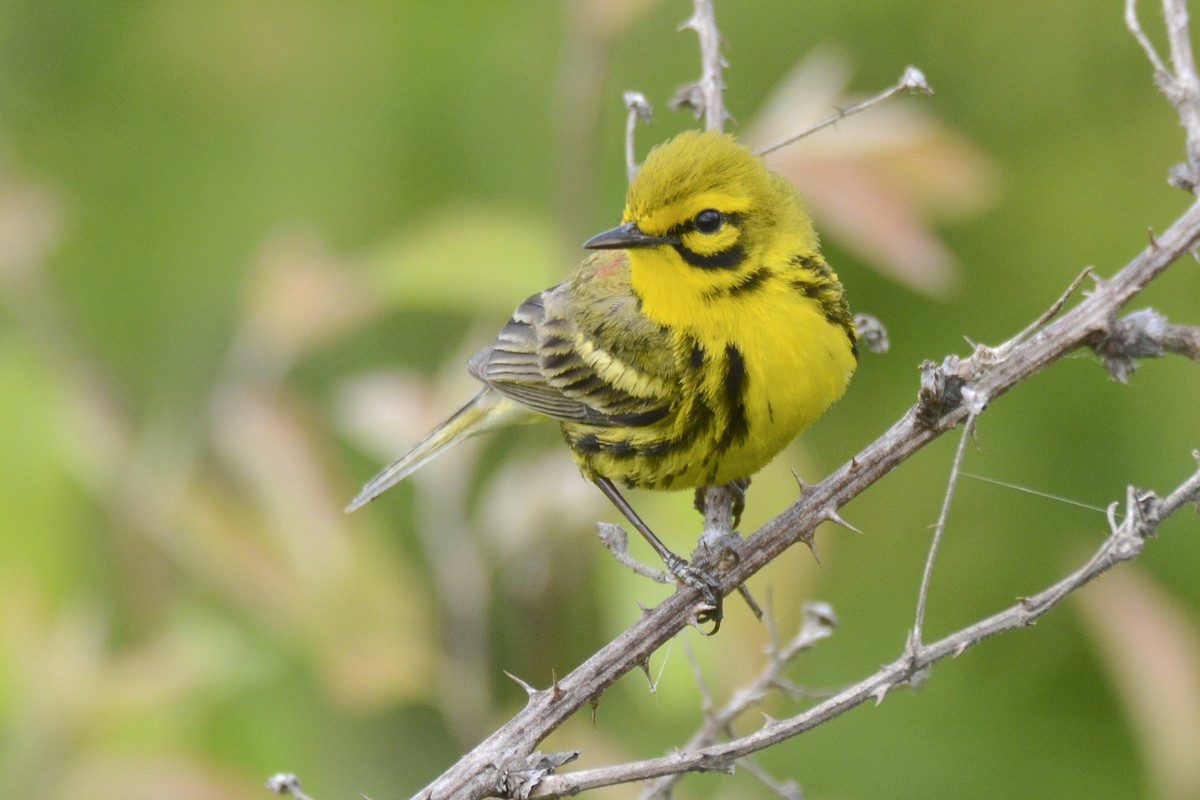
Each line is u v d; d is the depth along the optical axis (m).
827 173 9.67
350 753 13.28
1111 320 7.15
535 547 11.15
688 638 8.98
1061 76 13.48
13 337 12.06
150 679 9.81
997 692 13.06
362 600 10.02
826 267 9.41
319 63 13.84
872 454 7.80
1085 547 12.57
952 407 7.51
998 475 13.15
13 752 9.66
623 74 13.99
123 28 14.18
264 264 10.70
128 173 13.99
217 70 13.94
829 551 9.87
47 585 10.60
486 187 13.53
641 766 6.86
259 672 10.09
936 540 6.81
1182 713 9.46
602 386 9.66
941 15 13.48
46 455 10.77
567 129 10.89
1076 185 13.34
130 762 9.59
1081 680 12.96
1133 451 12.74
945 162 9.66
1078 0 13.41
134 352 13.72
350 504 10.38
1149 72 13.41
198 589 11.30
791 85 10.09
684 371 9.34
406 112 13.71
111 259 13.94
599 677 7.52
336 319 10.62
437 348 13.96
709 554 7.92
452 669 10.45
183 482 10.68
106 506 10.99
